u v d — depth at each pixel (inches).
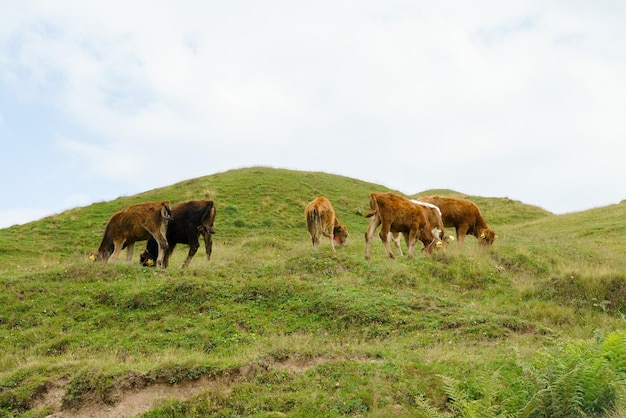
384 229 692.1
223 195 1304.1
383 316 505.4
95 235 1095.0
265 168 1555.1
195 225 698.2
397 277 617.0
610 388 321.1
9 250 992.2
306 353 410.9
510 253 747.4
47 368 405.7
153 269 633.6
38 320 527.2
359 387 362.0
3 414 368.8
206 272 624.1
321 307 526.6
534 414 318.0
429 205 762.2
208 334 489.1
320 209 775.7
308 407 344.8
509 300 588.4
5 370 438.9
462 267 657.0
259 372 388.5
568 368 332.5
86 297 560.4
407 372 376.5
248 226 1149.1
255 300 552.4
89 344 482.6
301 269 637.3
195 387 380.2
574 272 608.4
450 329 486.0
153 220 673.6
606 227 1128.8
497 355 406.0
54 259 956.0
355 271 638.5
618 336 360.5
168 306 542.6
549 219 1338.6
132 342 481.1
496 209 1488.7
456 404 328.8
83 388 377.4
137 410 364.5
